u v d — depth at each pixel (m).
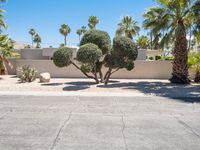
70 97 15.40
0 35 26.84
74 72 28.33
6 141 6.71
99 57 20.41
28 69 24.69
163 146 6.47
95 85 21.38
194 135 7.51
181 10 22.12
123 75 28.02
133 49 21.66
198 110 11.52
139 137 7.21
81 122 8.91
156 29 22.84
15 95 16.06
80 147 6.29
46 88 19.25
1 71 30.33
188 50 25.36
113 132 7.68
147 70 28.02
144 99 14.80
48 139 6.91
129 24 53.91
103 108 11.77
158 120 9.42
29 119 9.32
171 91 18.22
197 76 24.56
